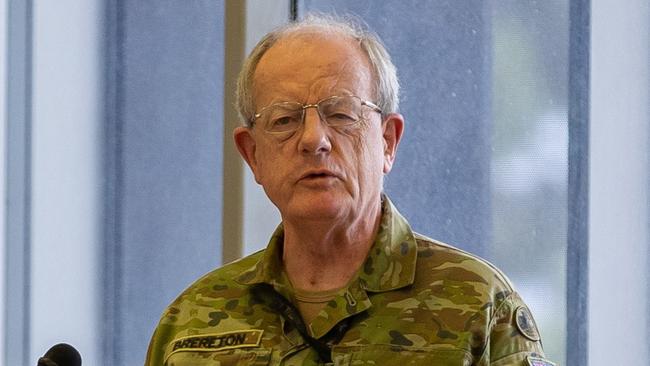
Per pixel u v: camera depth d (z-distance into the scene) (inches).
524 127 285.7
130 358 349.4
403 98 297.1
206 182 338.0
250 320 200.4
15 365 360.8
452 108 293.1
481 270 193.6
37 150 361.7
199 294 209.0
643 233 276.7
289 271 202.8
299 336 193.9
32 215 361.7
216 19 338.3
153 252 346.0
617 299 277.0
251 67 203.5
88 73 356.2
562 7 283.9
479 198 289.1
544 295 282.0
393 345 186.5
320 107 191.2
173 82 343.0
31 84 362.9
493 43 289.9
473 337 184.5
